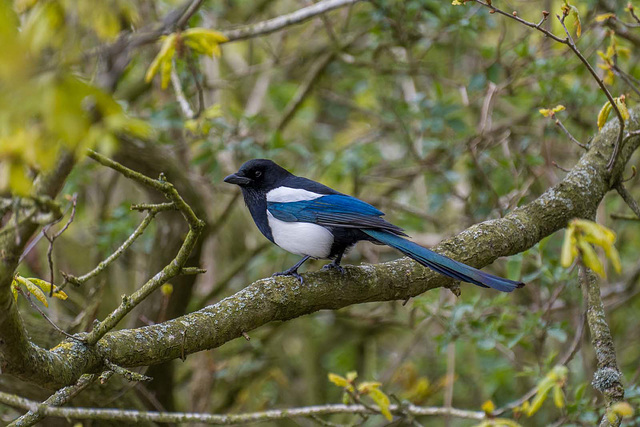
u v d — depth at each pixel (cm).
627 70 1246
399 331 1727
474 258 796
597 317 768
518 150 1388
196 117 1099
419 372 1652
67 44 339
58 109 318
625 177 1465
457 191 1459
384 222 866
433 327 1631
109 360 589
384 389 1481
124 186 1605
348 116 1784
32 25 340
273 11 1672
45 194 450
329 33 1433
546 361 1031
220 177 1269
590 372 1171
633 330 1579
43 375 541
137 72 1528
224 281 1434
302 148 1330
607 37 1108
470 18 1251
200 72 1245
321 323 1625
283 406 1616
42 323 985
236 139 1286
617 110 763
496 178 1370
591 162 888
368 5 1468
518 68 1297
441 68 1577
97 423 1012
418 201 1653
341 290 741
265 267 1611
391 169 1580
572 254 478
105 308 1316
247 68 1549
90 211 1608
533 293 1274
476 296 1159
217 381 1477
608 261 1362
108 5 364
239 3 1580
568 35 736
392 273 776
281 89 1673
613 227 1410
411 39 1366
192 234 592
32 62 322
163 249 1184
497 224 826
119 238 1337
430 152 1514
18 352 519
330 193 927
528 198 1341
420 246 791
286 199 927
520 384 1439
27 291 632
